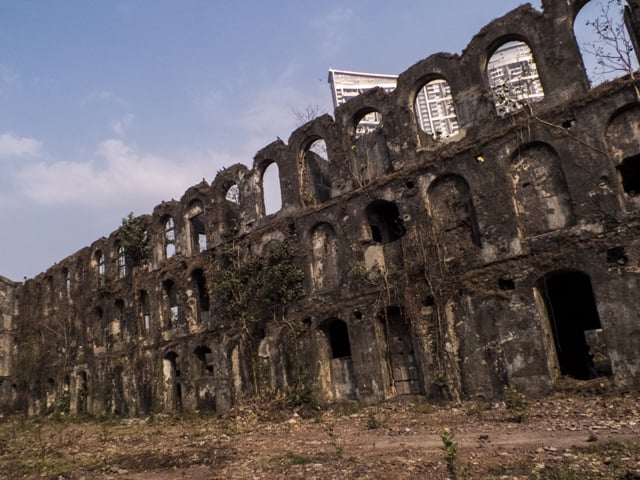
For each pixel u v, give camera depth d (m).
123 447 18.22
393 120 22.42
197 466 12.65
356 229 22.70
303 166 26.52
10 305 49.25
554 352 17.44
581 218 16.55
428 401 19.00
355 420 17.73
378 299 21.23
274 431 17.62
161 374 31.38
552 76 18.08
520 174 18.42
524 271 17.53
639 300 15.05
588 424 11.90
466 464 9.34
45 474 14.05
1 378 47.09
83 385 38.81
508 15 19.50
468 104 20.20
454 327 18.89
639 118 16.14
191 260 31.06
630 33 18.45
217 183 30.50
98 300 38.31
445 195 20.31
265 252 26.67
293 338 23.89
